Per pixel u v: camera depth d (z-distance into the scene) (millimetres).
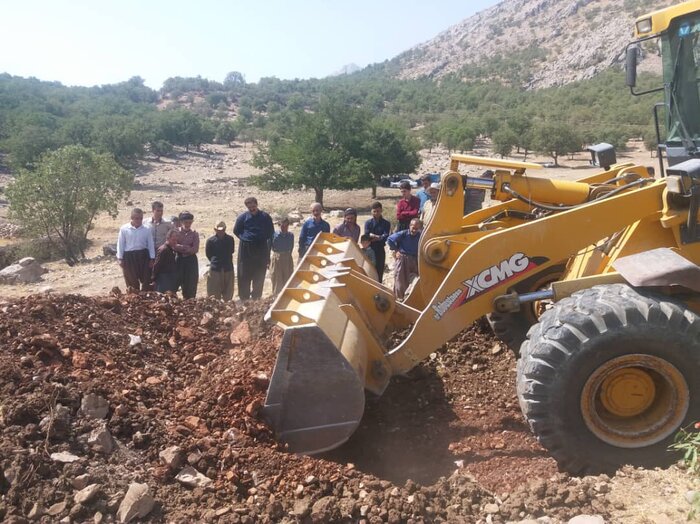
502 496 4215
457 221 5691
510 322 6316
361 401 4582
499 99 148375
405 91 180250
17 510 3549
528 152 72875
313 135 38375
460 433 5242
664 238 4984
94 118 99250
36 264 18922
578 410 4332
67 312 6191
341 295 5277
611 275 4762
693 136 5387
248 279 10438
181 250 9852
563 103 118500
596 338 4242
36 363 4914
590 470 4422
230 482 4164
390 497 4082
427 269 5648
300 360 4555
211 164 73312
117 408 4480
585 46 188750
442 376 6277
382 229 10336
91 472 3861
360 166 38125
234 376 5348
